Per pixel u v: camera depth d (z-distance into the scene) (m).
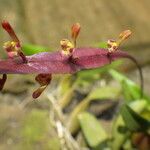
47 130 0.38
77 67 0.17
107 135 0.36
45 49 0.33
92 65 0.17
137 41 0.53
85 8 0.53
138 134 0.35
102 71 0.40
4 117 0.39
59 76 0.45
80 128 0.39
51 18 0.51
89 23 0.52
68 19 0.51
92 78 0.44
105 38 0.52
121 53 0.19
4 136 0.37
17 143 0.36
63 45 0.16
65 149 0.37
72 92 0.42
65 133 0.38
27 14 0.50
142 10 0.55
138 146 0.35
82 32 0.51
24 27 0.49
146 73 0.50
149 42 0.53
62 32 0.50
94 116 0.41
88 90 0.45
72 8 0.52
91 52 0.18
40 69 0.15
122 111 0.31
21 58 0.15
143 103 0.34
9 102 0.43
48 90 0.44
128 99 0.38
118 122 0.35
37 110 0.40
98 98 0.40
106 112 0.43
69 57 0.16
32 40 0.49
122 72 0.50
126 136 0.35
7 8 0.50
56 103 0.41
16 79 0.44
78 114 0.38
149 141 0.35
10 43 0.15
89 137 0.36
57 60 0.16
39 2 0.51
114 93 0.40
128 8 0.55
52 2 0.52
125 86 0.38
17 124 0.38
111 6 0.54
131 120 0.31
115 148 0.35
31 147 0.36
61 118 0.39
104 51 0.18
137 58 0.51
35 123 0.38
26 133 0.37
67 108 0.43
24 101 0.42
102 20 0.53
